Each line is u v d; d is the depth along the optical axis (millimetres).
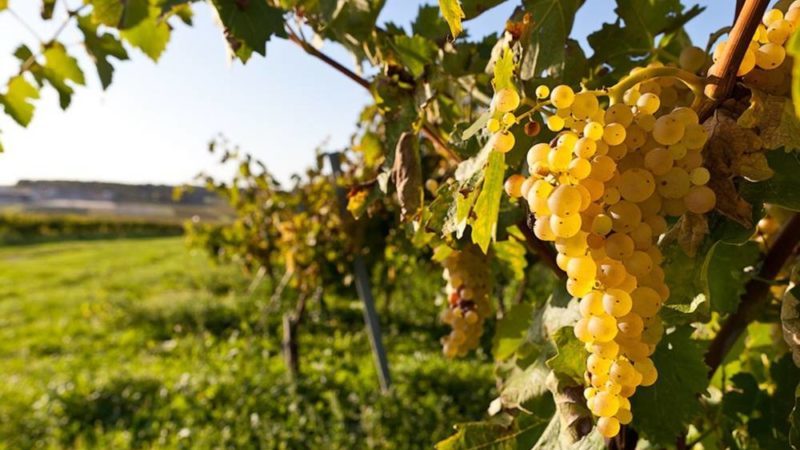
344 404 3223
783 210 585
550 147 333
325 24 625
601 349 339
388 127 603
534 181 336
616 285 324
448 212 445
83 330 5719
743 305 562
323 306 5148
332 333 5004
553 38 474
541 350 538
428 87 581
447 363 3645
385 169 603
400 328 5066
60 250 15453
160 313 5887
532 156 336
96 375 3998
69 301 7406
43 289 8812
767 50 324
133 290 8117
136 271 10195
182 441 2949
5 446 3055
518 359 566
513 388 542
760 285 556
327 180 3523
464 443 530
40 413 3346
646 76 336
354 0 623
